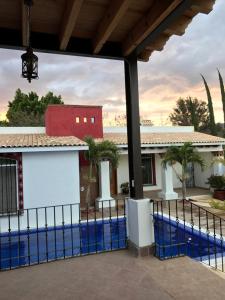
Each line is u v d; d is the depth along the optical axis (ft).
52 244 23.79
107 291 10.71
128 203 15.38
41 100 106.73
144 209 14.42
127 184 48.34
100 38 11.72
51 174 31.42
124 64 14.83
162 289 10.79
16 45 11.98
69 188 31.96
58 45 12.55
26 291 10.87
